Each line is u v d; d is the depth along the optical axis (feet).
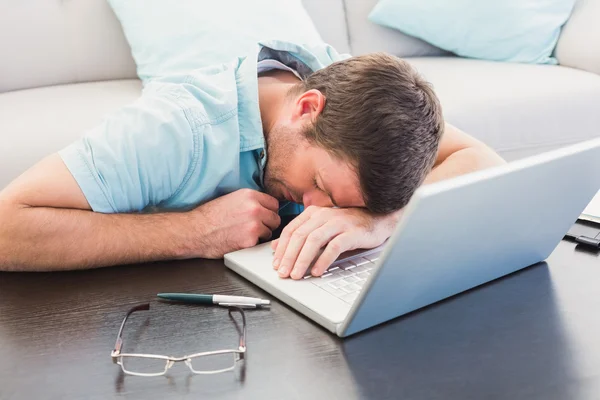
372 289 2.39
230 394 2.20
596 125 6.56
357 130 3.09
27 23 6.11
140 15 6.01
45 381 2.27
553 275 3.14
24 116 5.28
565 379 2.33
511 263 3.06
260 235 3.44
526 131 6.24
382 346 2.51
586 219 3.67
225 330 2.61
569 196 2.91
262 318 2.71
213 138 3.52
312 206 3.37
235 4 5.97
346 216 3.23
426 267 2.52
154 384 2.26
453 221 2.40
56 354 2.44
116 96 5.79
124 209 3.41
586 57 6.90
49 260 3.18
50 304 2.84
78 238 3.20
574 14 7.23
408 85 3.23
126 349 2.47
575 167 2.76
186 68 5.61
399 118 3.12
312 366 2.37
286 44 4.10
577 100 6.45
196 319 2.70
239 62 4.00
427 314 2.76
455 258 2.62
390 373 2.34
